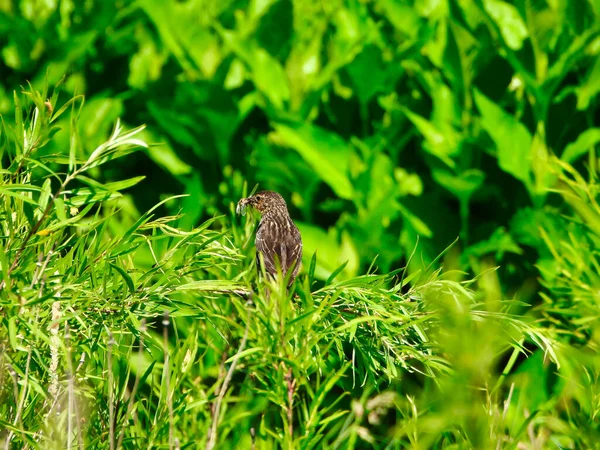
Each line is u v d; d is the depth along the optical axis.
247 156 12.73
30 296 5.93
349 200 12.26
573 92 11.89
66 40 12.21
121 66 12.91
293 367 6.16
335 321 6.64
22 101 12.28
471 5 11.93
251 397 8.79
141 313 6.60
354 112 12.62
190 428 8.13
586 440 7.37
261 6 12.26
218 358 9.59
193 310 6.72
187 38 12.03
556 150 12.03
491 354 5.41
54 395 5.97
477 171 11.48
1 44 12.43
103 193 6.27
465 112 12.05
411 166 12.70
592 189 9.45
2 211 6.54
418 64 12.23
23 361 6.32
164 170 12.84
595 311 8.80
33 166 6.27
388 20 12.66
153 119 12.77
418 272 7.05
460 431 6.16
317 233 11.77
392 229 12.18
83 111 12.27
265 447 6.81
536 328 6.92
